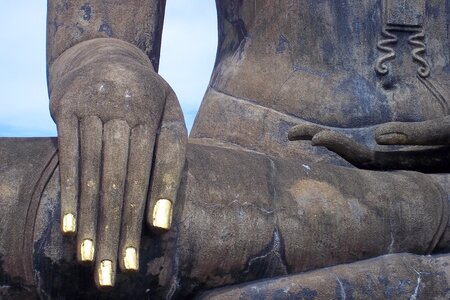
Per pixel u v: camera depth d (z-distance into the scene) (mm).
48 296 5461
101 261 5078
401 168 6520
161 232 5270
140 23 6852
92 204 5152
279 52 6953
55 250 5387
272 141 6750
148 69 5695
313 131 6324
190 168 5676
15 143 5629
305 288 5766
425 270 6047
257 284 5758
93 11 6742
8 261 5434
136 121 5383
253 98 6895
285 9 6980
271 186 5871
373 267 5965
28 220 5418
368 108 6801
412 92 6863
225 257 5672
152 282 5535
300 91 6828
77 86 5496
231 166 5820
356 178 6148
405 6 6926
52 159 5516
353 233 5984
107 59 5719
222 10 7324
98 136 5316
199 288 5695
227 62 7145
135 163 5281
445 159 6492
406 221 6137
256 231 5738
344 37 6918
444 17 7012
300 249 5852
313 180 6012
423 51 6938
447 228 6250
